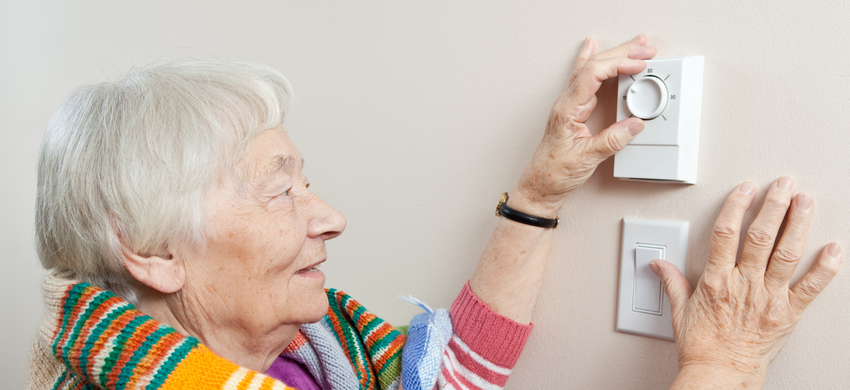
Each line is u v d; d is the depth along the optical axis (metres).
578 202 0.75
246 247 0.58
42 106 1.29
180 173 0.55
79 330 0.56
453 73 0.83
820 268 0.58
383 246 0.94
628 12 0.69
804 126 0.60
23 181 1.35
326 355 0.77
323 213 0.66
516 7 0.77
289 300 0.63
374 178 0.93
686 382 0.60
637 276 0.71
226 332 0.64
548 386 0.80
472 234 0.84
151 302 0.63
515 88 0.78
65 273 0.64
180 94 0.57
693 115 0.64
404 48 0.87
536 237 0.71
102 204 0.56
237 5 1.02
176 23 1.09
